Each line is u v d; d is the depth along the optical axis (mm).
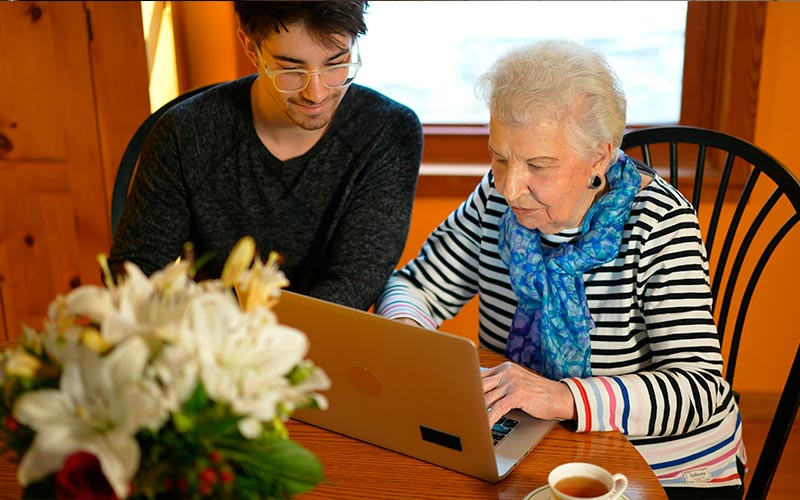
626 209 1414
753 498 1428
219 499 770
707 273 1446
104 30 2361
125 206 1725
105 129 2461
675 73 2613
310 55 1467
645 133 1705
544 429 1258
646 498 1093
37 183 2518
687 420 1308
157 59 2506
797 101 2449
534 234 1479
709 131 1649
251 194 1688
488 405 1273
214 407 743
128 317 747
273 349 778
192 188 1666
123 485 689
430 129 2727
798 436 2555
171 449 746
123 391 706
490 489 1129
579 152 1303
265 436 798
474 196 1663
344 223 1694
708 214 2547
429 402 1113
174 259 1694
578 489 1014
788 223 1524
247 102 1655
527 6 2611
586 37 2629
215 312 746
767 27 2389
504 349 1626
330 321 1138
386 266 1672
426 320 1606
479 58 2672
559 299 1452
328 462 1198
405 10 2631
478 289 1713
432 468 1182
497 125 1312
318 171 1688
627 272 1429
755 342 2635
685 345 1378
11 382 781
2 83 2398
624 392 1288
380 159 1689
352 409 1222
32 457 718
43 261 2615
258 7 1438
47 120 2447
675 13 2557
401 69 2697
